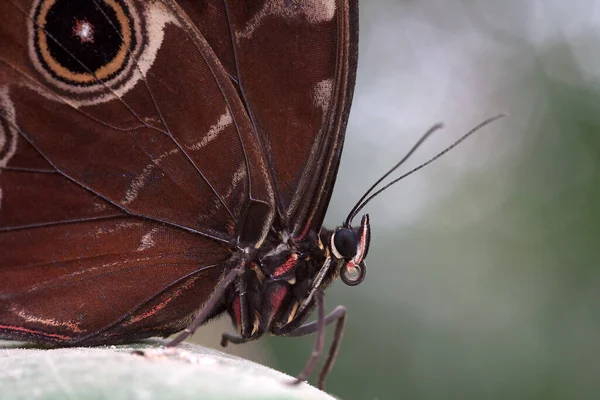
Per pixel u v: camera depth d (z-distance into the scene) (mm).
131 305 326
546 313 512
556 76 565
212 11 323
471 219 571
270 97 326
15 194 322
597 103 541
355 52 326
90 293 324
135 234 325
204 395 298
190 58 322
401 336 527
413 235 582
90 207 324
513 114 577
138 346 324
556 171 546
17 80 320
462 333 526
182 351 312
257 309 330
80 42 320
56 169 323
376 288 552
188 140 324
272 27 324
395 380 506
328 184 331
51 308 324
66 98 321
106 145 323
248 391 300
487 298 539
